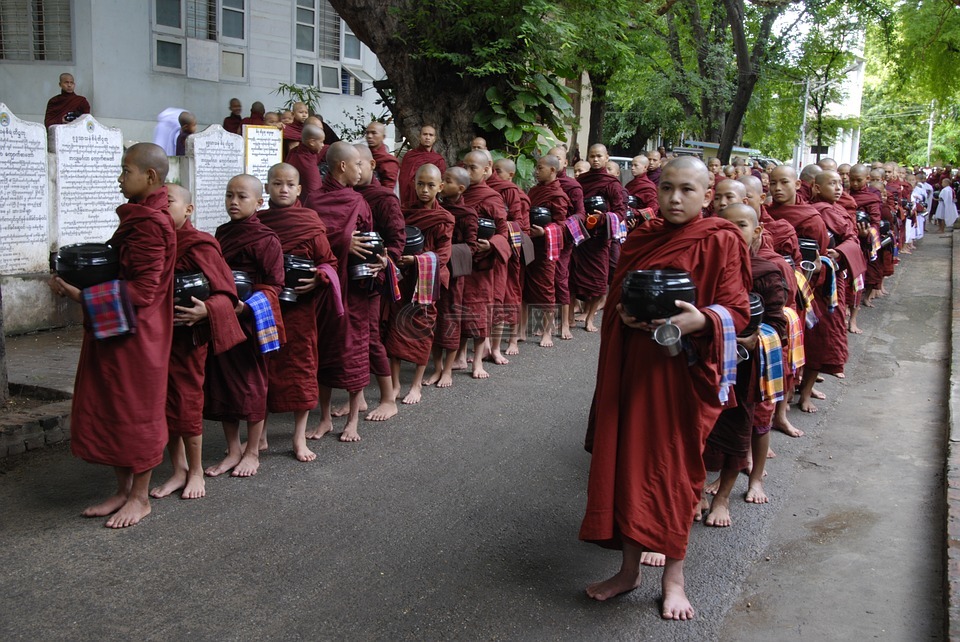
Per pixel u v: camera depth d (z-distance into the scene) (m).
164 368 4.39
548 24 10.94
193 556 4.20
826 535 4.77
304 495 4.98
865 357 9.09
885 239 11.93
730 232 3.69
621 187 9.86
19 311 8.02
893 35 25.97
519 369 8.09
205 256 4.54
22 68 13.33
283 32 15.88
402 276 6.52
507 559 4.33
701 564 4.38
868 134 67.94
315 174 8.95
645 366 3.67
